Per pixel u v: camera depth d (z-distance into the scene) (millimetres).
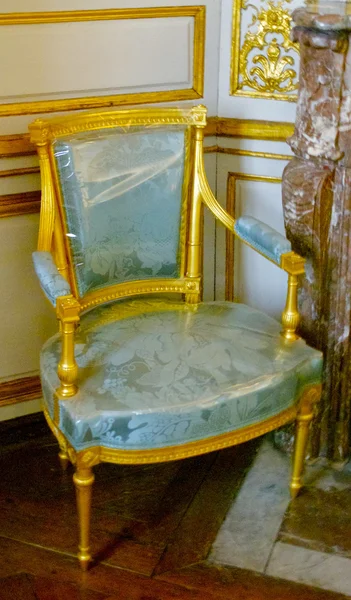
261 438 1972
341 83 1523
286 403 1541
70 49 1761
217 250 2104
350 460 1897
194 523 1679
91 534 1641
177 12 1840
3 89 1725
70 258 1632
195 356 1526
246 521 1686
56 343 1598
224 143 1989
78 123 1608
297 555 1594
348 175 1594
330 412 1822
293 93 1869
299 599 1485
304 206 1647
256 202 2010
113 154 1634
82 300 1673
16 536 1636
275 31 1826
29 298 1939
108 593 1496
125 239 1697
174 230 1744
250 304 2125
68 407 1382
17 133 1774
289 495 1763
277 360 1535
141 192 1681
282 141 1903
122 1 1773
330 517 1700
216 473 1843
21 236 1869
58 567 1557
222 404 1425
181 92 1933
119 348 1553
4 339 1945
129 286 1760
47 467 1860
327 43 1493
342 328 1728
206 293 2143
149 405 1385
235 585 1517
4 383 1994
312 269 1710
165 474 1839
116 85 1851
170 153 1693
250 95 1924
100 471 1847
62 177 1582
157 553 1593
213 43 1916
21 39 1698
